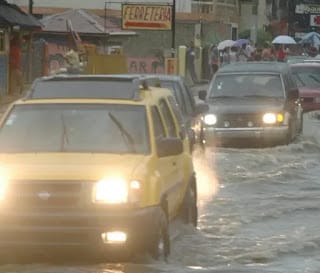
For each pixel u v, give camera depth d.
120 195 19.80
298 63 65.62
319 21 185.25
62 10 122.25
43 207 19.80
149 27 99.56
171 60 93.75
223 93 47.72
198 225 26.52
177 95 36.69
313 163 41.09
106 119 22.00
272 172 38.06
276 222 27.48
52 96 22.69
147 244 20.00
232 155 43.16
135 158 20.95
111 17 121.62
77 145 21.55
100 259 20.39
